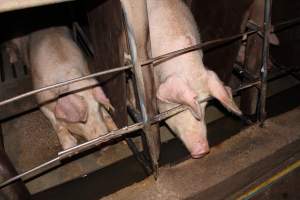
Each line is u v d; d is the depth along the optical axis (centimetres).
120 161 128
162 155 128
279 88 158
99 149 136
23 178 130
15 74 176
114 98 130
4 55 190
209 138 132
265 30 110
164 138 140
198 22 145
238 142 123
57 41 149
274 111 138
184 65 125
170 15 135
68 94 128
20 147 144
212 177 113
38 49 149
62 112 119
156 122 113
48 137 147
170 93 113
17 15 164
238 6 119
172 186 111
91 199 116
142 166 122
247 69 131
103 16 114
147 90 104
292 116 130
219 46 135
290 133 124
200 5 139
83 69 145
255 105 133
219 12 128
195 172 114
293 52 147
